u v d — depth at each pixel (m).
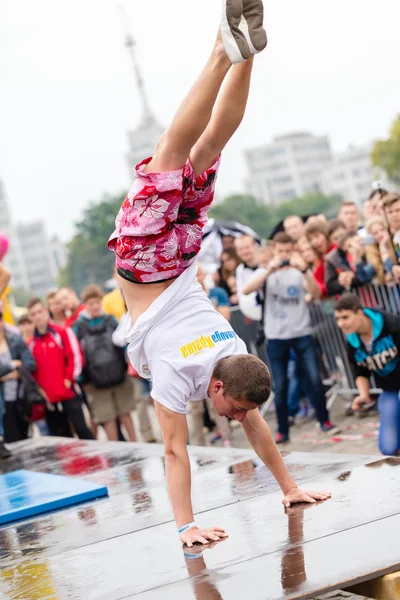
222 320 4.55
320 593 3.50
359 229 10.50
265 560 3.94
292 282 9.84
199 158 4.21
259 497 5.06
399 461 5.12
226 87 4.11
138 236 4.25
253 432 4.75
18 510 6.00
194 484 5.77
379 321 6.81
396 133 77.56
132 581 4.07
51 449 8.95
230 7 3.73
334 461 5.47
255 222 159.62
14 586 4.43
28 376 10.64
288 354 9.95
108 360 10.66
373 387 10.17
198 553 4.26
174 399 4.38
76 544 4.99
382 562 3.63
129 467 7.04
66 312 12.83
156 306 4.39
